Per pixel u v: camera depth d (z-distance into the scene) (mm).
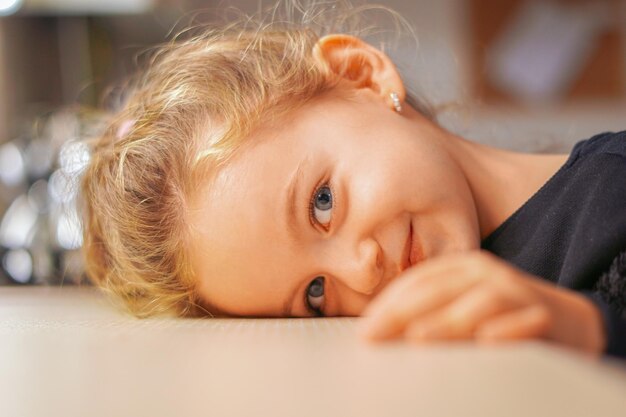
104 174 669
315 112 603
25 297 781
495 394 259
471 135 890
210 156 586
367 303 580
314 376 321
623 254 515
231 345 411
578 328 381
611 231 518
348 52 667
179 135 621
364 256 556
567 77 1395
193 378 333
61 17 1186
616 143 567
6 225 977
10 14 1111
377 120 603
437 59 1269
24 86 1154
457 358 336
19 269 958
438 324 378
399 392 276
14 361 395
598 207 534
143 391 309
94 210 686
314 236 567
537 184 619
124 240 645
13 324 539
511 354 335
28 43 1167
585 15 1386
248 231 571
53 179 942
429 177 575
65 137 956
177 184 613
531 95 1396
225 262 581
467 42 1385
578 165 579
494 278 381
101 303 696
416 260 567
